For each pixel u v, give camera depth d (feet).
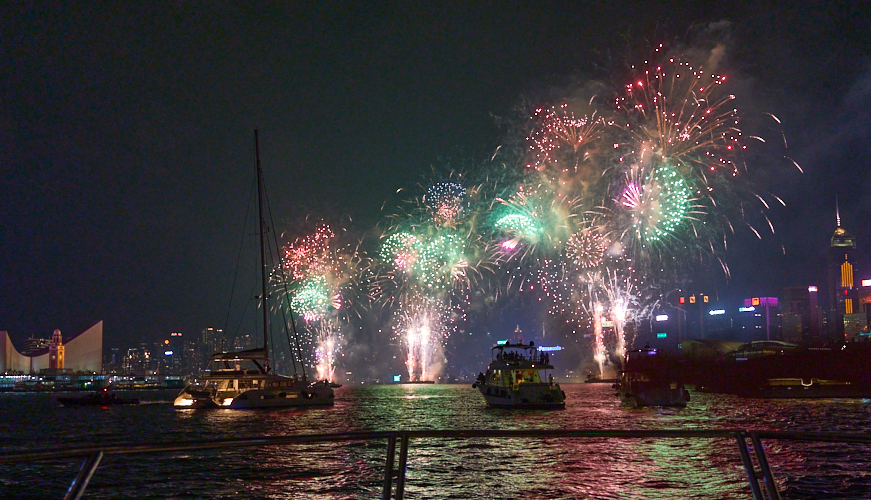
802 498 83.46
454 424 201.26
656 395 269.03
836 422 192.65
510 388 248.32
